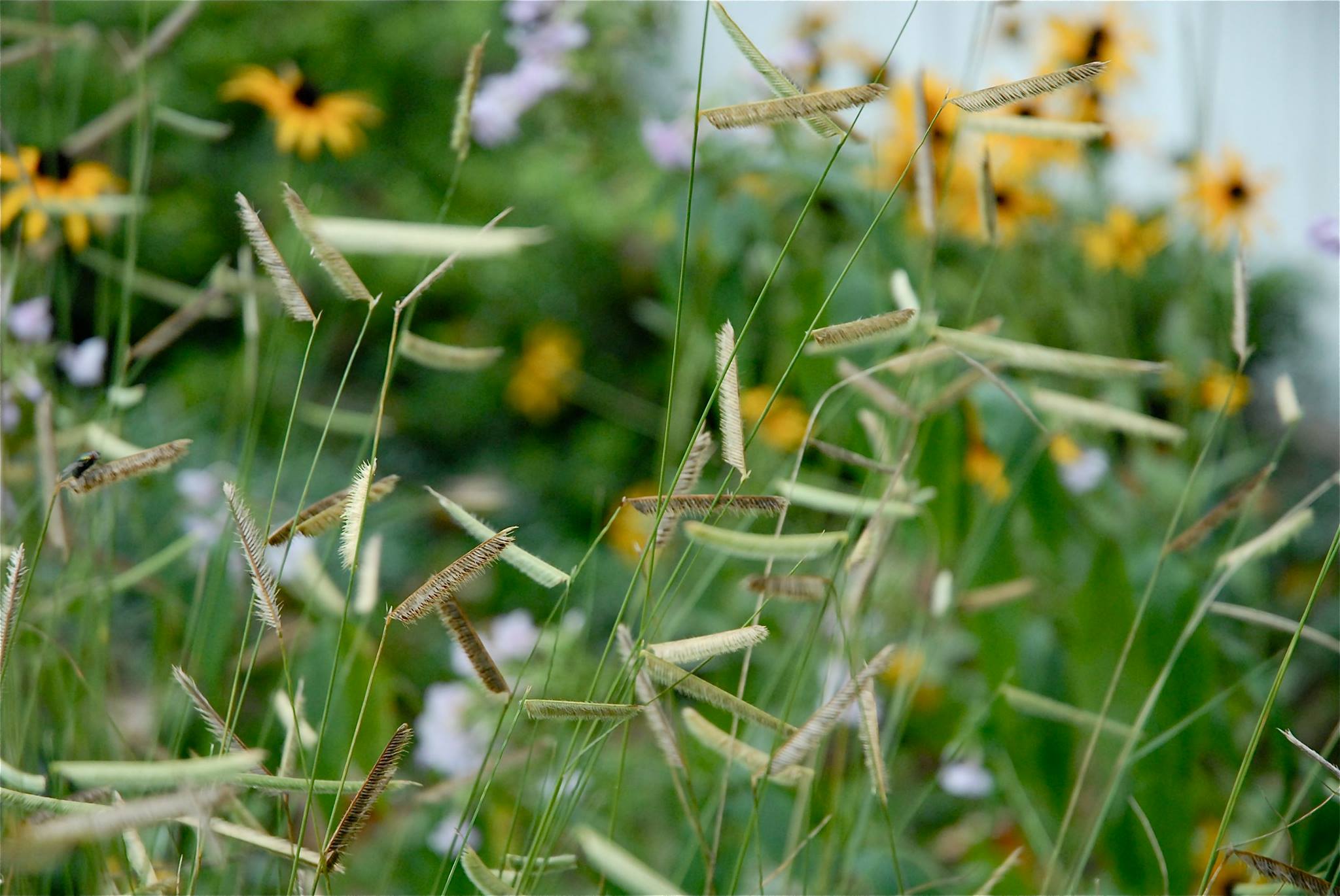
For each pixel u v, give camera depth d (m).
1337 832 0.90
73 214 0.97
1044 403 0.86
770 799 0.93
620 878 0.70
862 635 0.93
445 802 0.92
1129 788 0.94
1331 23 1.45
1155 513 1.29
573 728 0.89
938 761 1.30
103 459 0.82
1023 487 1.02
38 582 0.90
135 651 1.07
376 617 1.18
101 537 0.90
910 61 1.39
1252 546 0.83
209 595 0.89
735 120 0.73
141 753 0.89
